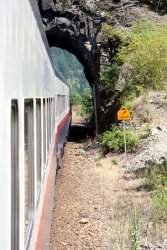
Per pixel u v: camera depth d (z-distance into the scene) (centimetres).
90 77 3378
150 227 906
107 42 2873
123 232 895
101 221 988
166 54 2447
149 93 2266
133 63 2472
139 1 3172
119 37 2791
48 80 827
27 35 393
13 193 283
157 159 1438
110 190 1277
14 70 292
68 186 1361
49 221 760
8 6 275
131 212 1000
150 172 1374
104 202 1148
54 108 1135
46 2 2906
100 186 1330
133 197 1168
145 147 1698
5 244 240
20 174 302
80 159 1956
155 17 3034
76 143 2716
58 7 2912
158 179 1253
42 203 564
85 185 1366
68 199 1199
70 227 953
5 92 249
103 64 2859
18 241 293
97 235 897
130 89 2375
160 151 1505
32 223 418
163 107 2083
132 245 786
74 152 2238
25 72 365
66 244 852
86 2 2953
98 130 2805
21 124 315
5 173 242
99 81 2859
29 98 398
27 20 399
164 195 1081
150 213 998
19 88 316
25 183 366
